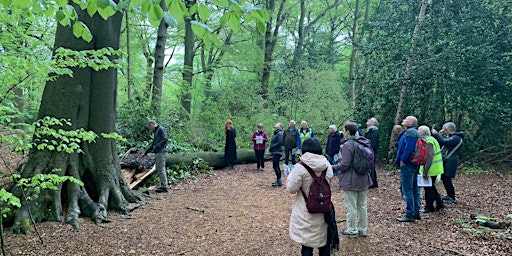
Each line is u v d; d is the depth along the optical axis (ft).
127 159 27.58
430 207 19.60
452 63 33.40
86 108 19.62
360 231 16.01
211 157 36.29
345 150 15.58
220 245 15.14
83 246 14.73
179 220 18.75
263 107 56.29
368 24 43.37
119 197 20.06
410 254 13.83
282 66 68.18
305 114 56.18
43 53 15.80
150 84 46.29
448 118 39.14
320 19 80.07
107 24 20.01
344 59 82.33
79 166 19.52
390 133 40.04
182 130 42.11
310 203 10.67
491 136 35.53
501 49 34.81
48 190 17.43
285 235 16.38
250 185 29.01
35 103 27.37
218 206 21.83
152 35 55.83
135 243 15.26
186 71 55.98
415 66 35.19
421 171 18.34
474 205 20.93
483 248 13.87
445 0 36.91
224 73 65.92
